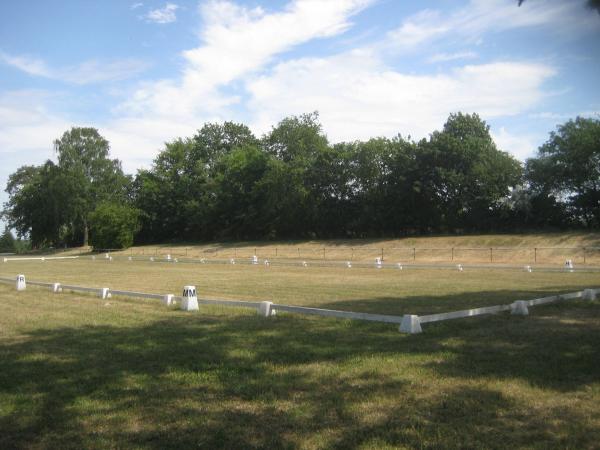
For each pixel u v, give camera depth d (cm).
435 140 6241
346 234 7150
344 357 895
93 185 8438
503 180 5903
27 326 1266
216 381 759
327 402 659
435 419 595
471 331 1116
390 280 2647
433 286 2261
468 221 6225
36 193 8456
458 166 6209
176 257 6638
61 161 8231
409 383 733
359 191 7031
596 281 2480
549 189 5781
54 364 870
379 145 6700
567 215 5638
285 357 900
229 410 637
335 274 3200
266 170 7762
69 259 6431
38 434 575
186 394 700
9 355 941
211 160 9231
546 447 517
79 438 562
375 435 553
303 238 7419
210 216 8106
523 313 1335
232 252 6831
